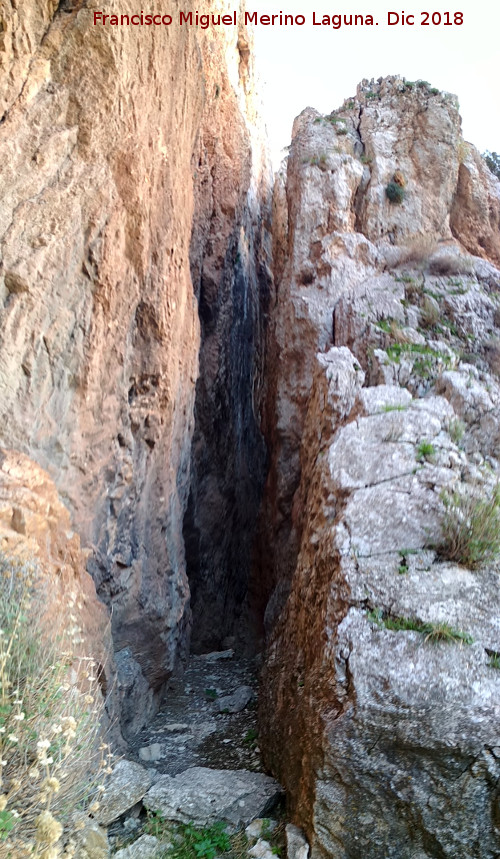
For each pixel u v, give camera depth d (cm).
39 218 540
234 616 1276
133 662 668
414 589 464
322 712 423
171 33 737
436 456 600
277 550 1020
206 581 1186
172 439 805
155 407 734
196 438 1196
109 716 547
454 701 386
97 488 608
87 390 578
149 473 734
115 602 652
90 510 594
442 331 1001
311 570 581
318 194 1229
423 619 441
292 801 449
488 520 507
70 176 570
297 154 1312
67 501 555
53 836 229
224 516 1259
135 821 451
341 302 1072
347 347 959
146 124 679
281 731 520
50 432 535
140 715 663
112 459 639
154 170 703
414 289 1069
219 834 433
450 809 359
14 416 496
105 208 598
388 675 408
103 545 625
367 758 384
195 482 1180
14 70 548
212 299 1248
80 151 586
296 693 508
